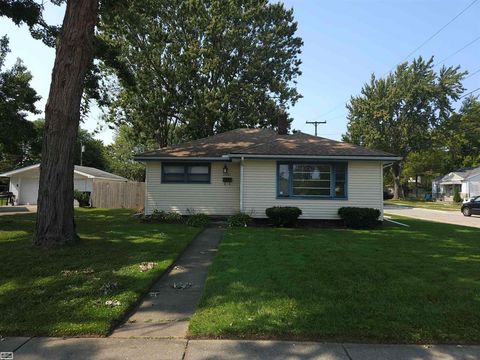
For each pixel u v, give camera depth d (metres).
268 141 17.08
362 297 5.35
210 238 11.22
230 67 29.81
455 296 5.44
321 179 15.08
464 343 4.11
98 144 61.03
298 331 4.19
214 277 6.45
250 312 4.75
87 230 12.05
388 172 66.81
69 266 7.00
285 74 32.00
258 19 30.09
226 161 16.11
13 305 5.00
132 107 28.83
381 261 7.72
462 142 58.94
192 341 4.09
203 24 28.06
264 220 15.08
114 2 15.09
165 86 28.69
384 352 3.87
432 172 56.91
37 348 3.91
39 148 18.28
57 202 8.78
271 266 7.23
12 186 31.83
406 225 15.48
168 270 7.27
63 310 4.82
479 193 46.00
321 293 5.52
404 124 51.75
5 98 17.11
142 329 4.45
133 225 13.75
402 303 5.12
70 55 8.92
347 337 4.14
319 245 9.70
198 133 28.30
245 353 3.81
